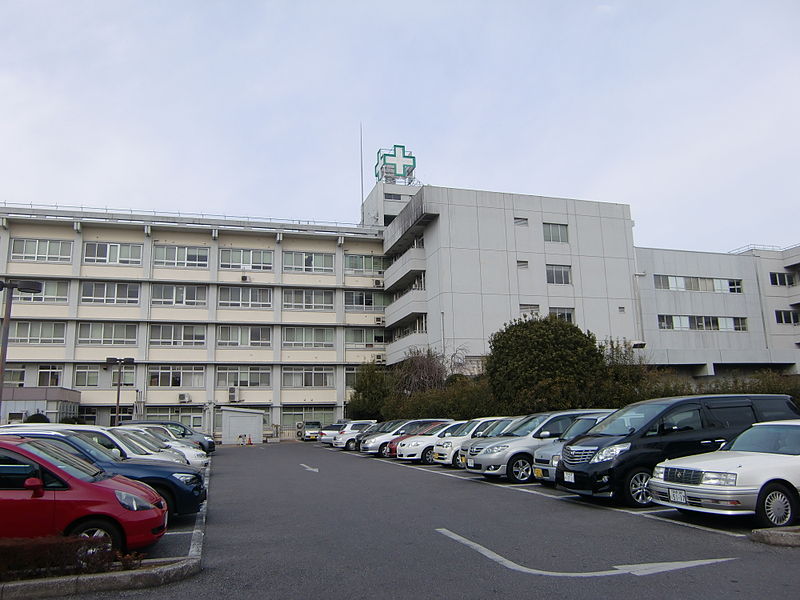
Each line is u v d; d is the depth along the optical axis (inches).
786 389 773.9
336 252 2059.5
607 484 421.1
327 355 2010.3
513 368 904.9
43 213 1800.0
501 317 1700.3
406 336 1825.8
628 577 249.9
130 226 1852.9
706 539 317.1
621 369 954.1
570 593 229.8
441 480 636.7
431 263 1742.1
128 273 1857.8
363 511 440.8
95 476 317.4
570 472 445.4
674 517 384.2
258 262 1987.0
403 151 2603.3
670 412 446.3
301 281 2007.9
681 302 1923.0
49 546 250.2
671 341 1878.7
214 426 1865.2
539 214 1798.7
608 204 1877.5
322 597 232.4
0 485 289.6
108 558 258.8
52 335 1786.4
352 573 266.1
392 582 249.9
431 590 237.5
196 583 256.4
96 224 1838.1
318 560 292.2
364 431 1325.0
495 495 504.7
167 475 396.8
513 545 312.3
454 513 418.0
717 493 331.3
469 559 285.0
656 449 429.1
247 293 1968.5
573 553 292.8
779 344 2028.8
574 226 1825.8
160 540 352.2
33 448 306.5
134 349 1839.3
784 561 269.1
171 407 1867.6
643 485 423.5
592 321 1784.0
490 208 1754.4
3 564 244.1
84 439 419.5
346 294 2057.1
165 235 1910.7
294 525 393.4
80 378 1793.8
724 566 262.7
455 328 1653.5
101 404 1781.5
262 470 836.0
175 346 1879.9
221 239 1966.0
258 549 322.3
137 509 299.1
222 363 1903.3
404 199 2427.4
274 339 1959.9
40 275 1786.4
